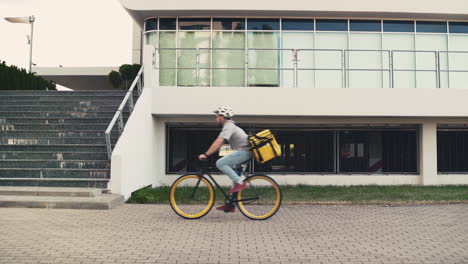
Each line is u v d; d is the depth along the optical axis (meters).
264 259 4.41
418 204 8.33
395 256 4.55
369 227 6.07
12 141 9.99
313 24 14.12
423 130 12.57
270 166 12.52
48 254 4.49
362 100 11.44
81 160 9.07
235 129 6.34
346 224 6.29
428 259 4.44
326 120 12.60
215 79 13.83
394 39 14.12
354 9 13.44
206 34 14.12
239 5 13.43
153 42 14.27
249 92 11.34
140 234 5.48
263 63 13.87
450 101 11.57
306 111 11.38
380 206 8.06
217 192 9.62
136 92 11.77
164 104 11.23
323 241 5.21
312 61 13.93
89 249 4.71
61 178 8.59
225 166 6.42
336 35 14.12
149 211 7.22
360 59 13.96
